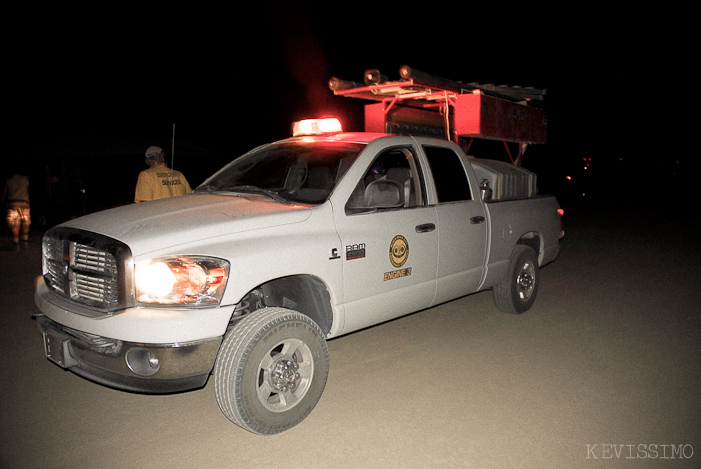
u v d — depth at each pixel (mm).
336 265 3816
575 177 23672
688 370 4672
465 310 6477
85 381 4402
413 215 4461
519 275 6020
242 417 3338
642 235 12836
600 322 6035
